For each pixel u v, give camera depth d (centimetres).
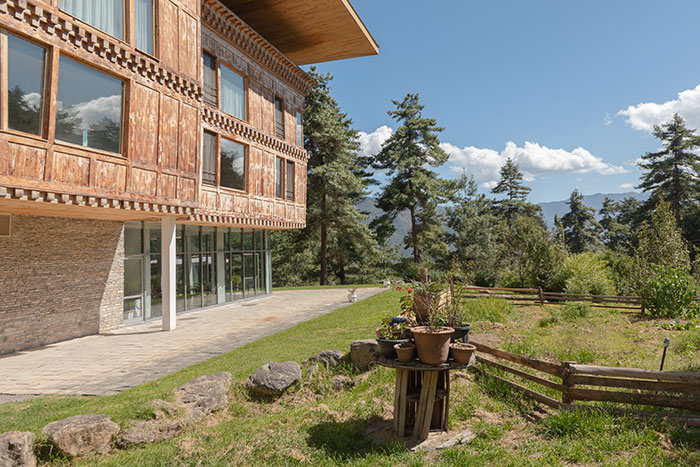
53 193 1030
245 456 529
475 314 1342
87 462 535
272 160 2319
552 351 884
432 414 575
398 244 5184
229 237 2447
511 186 6856
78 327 1509
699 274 1900
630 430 513
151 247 1878
